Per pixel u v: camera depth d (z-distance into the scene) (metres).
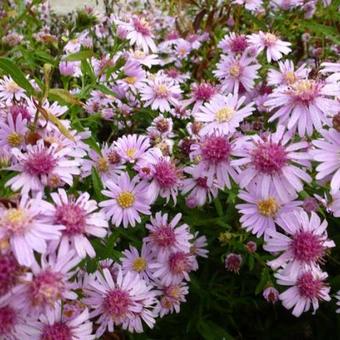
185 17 0.31
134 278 0.13
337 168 0.11
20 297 0.09
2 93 0.17
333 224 0.17
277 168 0.12
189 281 0.16
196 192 0.15
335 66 0.14
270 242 0.13
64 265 0.10
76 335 0.11
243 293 0.17
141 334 0.16
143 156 0.15
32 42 0.20
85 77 0.19
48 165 0.12
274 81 0.17
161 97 0.20
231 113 0.14
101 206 0.14
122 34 0.20
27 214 0.10
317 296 0.14
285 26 0.25
